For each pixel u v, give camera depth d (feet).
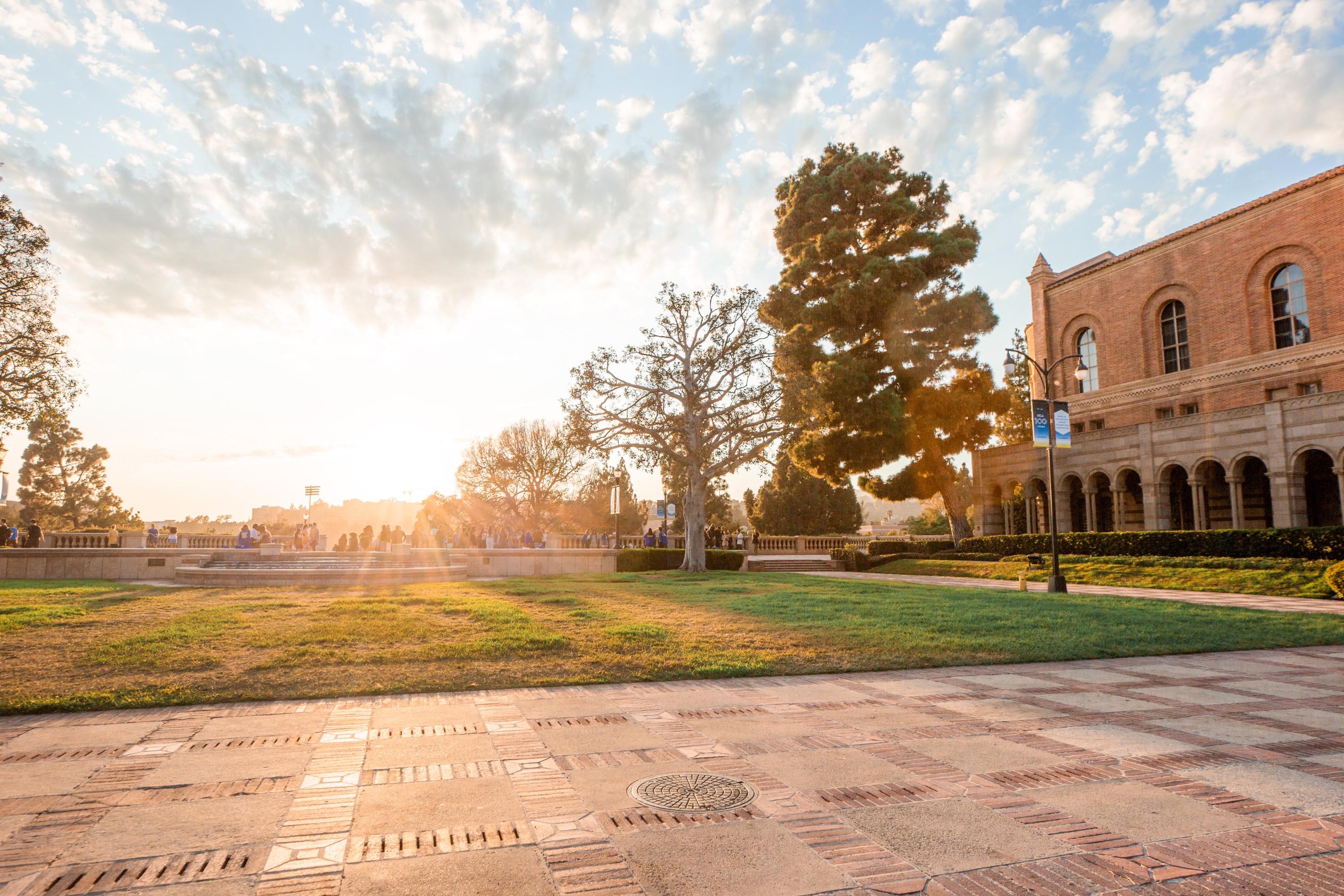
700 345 103.76
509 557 94.07
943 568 107.04
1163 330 114.11
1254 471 99.14
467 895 10.32
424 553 94.48
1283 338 97.71
